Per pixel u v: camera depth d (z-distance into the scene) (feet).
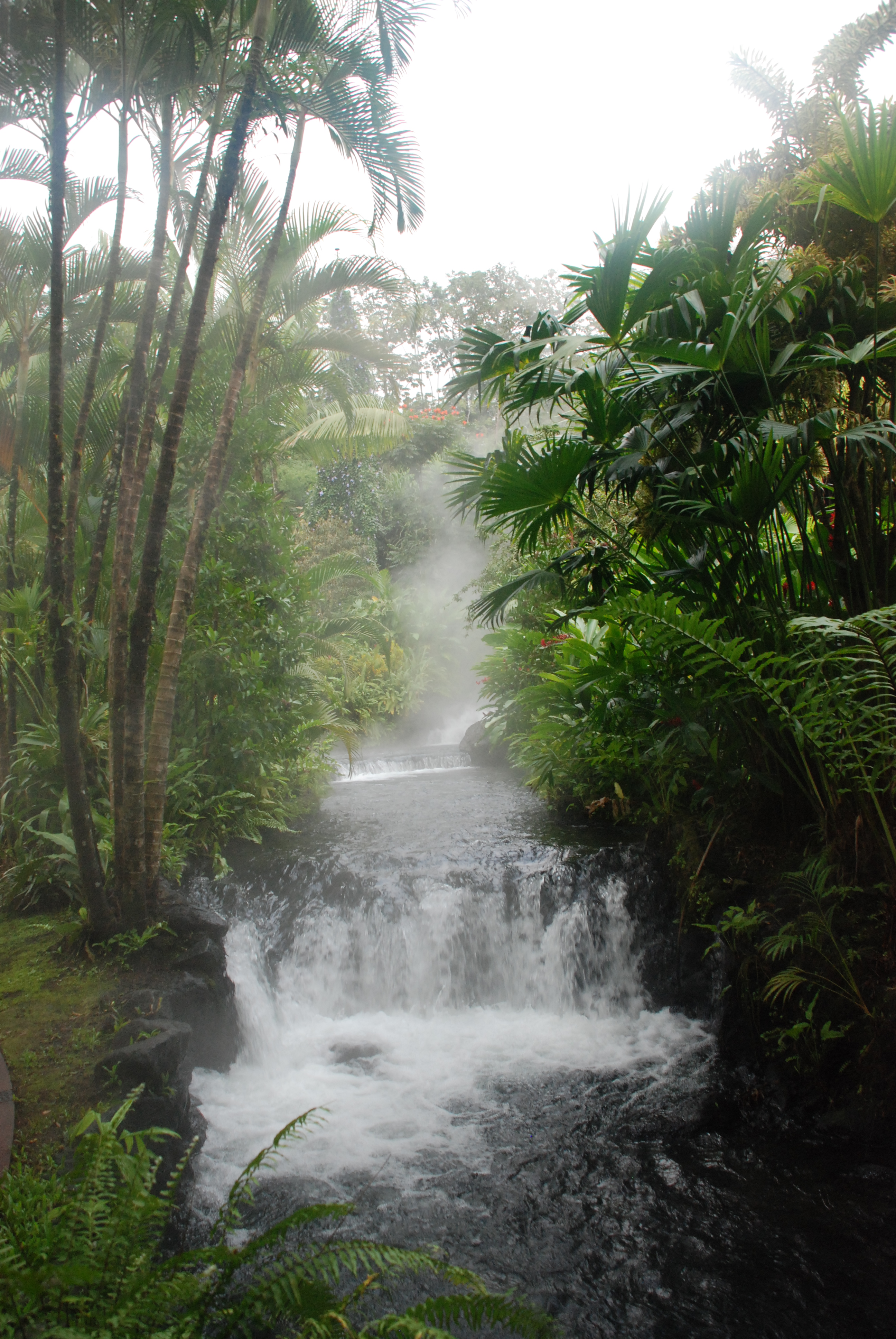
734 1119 14.10
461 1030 17.94
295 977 18.70
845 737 12.52
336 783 33.14
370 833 23.86
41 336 21.81
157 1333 6.72
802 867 15.30
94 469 22.38
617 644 16.24
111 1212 7.25
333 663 48.34
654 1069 15.85
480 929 19.43
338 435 32.37
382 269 25.94
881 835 13.67
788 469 14.33
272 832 24.22
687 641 13.47
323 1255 7.13
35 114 14.94
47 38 14.44
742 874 17.17
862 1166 12.60
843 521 14.01
